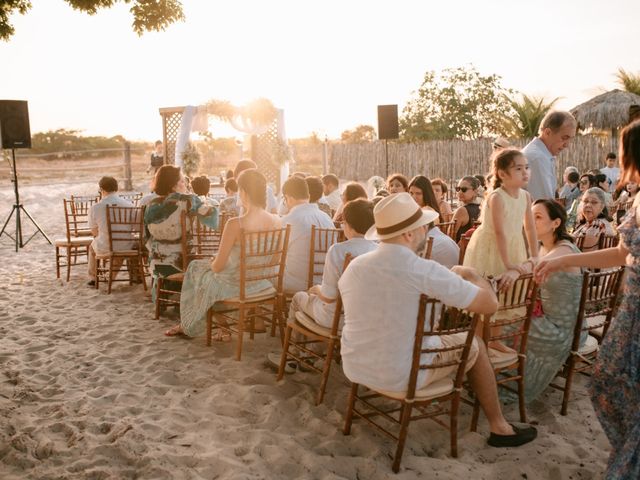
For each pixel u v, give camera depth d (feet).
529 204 12.13
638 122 7.68
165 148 38.91
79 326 17.31
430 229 14.20
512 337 11.58
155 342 15.87
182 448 10.08
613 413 8.24
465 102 68.54
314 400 12.13
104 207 21.22
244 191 14.40
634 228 7.72
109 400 12.10
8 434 10.52
